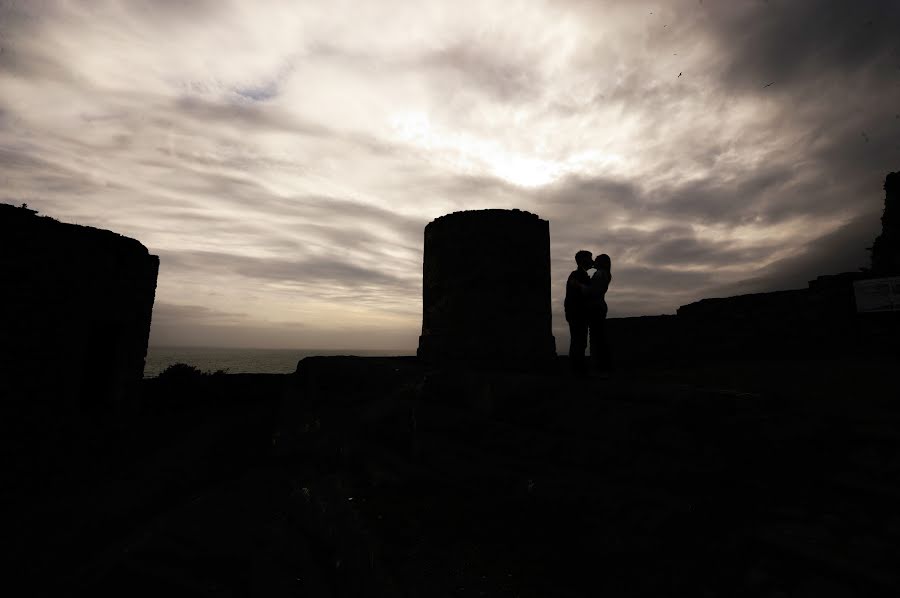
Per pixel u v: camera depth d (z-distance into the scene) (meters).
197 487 7.98
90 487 7.96
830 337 7.99
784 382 4.63
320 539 4.32
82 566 5.09
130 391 11.00
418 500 4.11
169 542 4.72
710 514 2.77
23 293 8.28
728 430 3.22
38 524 6.35
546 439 4.04
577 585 2.62
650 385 3.92
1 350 7.90
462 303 7.74
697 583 2.38
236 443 10.55
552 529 3.20
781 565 2.29
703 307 9.56
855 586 2.02
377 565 3.11
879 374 5.00
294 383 10.69
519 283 7.72
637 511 2.99
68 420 8.93
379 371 7.50
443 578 2.82
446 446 4.77
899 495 2.37
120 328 10.65
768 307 8.76
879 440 2.75
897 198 13.15
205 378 16.50
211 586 3.97
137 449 10.27
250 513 5.35
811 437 2.96
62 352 8.88
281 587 3.65
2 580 4.86
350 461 5.68
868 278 7.71
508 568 2.87
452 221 8.11
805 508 2.59
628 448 3.51
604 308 5.04
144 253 11.47
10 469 7.86
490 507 3.69
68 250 9.08
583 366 4.92
